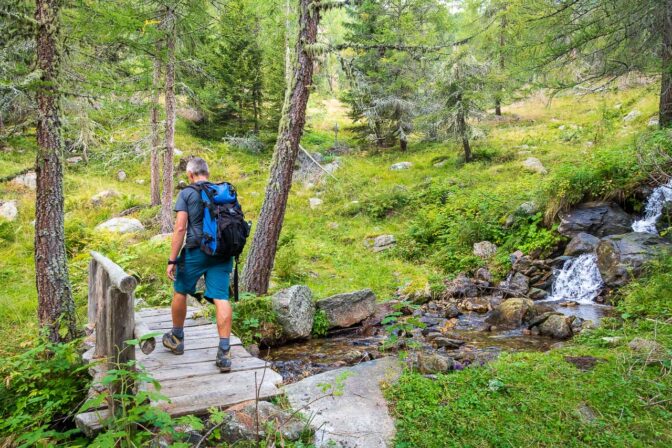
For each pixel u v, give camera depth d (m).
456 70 17.73
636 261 8.05
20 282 10.07
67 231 12.70
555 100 27.02
